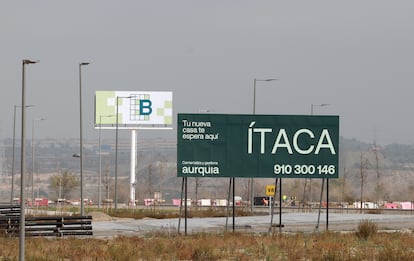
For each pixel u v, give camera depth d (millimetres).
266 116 94438
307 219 131000
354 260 64000
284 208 188875
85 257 65750
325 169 95375
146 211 161125
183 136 93500
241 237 86875
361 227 90625
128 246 73250
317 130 95188
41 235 93562
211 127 93688
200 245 74250
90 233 96062
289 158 94875
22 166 50938
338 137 95375
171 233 94562
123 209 179000
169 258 66250
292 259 65625
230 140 94000
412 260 63969
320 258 65062
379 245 79562
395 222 123875
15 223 94625
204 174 93625
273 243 79562
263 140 94500
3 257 63938
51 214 149375
